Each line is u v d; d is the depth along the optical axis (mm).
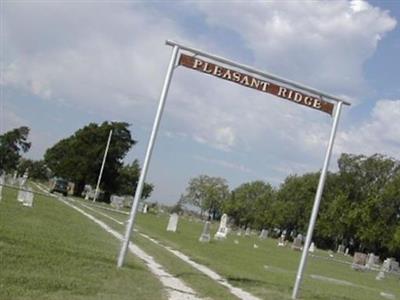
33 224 23953
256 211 132000
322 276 31375
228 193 146875
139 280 14883
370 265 58969
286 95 17953
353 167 104688
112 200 86312
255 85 17797
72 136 115938
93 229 29562
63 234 22641
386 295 27875
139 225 44625
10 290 10602
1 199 37156
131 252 21594
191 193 147750
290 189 119125
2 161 139250
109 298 11828
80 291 11898
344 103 18375
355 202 100125
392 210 94062
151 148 17219
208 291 15508
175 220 46312
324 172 18453
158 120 17266
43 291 11195
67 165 103812
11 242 16172
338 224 99188
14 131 140375
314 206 18344
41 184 121312
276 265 31828
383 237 93438
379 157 103688
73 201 64750
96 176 104438
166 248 27359
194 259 24125
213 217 147375
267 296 16797
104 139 105000
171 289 14734
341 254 90312
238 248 42156
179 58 17359
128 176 112688
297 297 17578
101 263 16188
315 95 18219
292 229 119062
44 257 14820
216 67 17484
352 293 24125
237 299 15195
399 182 94312
